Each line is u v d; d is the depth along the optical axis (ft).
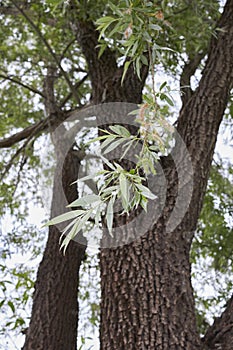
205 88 9.55
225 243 15.15
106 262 8.46
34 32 15.38
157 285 7.95
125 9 5.69
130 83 10.97
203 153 9.05
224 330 8.00
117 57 12.25
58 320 10.56
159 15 5.70
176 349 7.39
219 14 11.23
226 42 9.85
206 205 15.98
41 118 18.38
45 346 10.23
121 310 7.84
